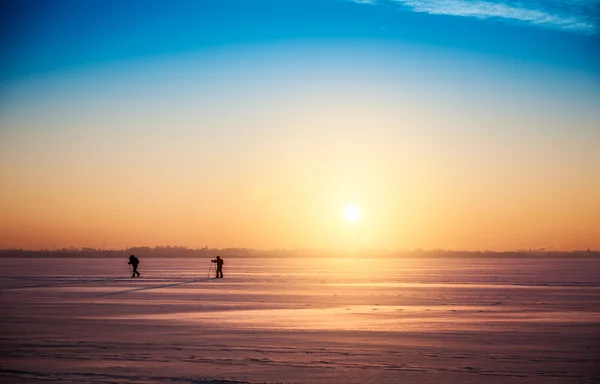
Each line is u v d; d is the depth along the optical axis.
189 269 98.44
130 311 28.16
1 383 14.14
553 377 14.82
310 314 27.36
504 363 16.39
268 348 18.44
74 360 16.56
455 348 18.59
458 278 64.75
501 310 29.44
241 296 37.44
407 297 37.22
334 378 14.72
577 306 31.53
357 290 43.69
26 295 37.03
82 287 45.06
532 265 148.00
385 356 17.30
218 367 15.80
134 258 61.97
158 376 14.83
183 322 24.27
